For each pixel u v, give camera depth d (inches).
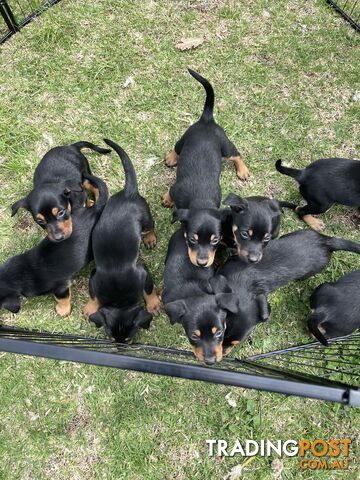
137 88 52.7
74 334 44.9
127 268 40.6
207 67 53.7
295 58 54.4
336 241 42.7
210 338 37.6
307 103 52.7
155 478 41.9
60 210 40.8
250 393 43.8
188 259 42.2
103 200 43.2
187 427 43.0
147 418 43.1
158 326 45.3
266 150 50.9
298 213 48.4
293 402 43.8
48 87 52.7
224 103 52.4
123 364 28.7
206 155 44.0
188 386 43.8
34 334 40.9
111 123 51.4
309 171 45.3
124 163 41.9
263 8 55.9
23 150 50.4
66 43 54.2
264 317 40.9
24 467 42.1
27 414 43.3
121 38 54.6
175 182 45.9
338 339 43.4
